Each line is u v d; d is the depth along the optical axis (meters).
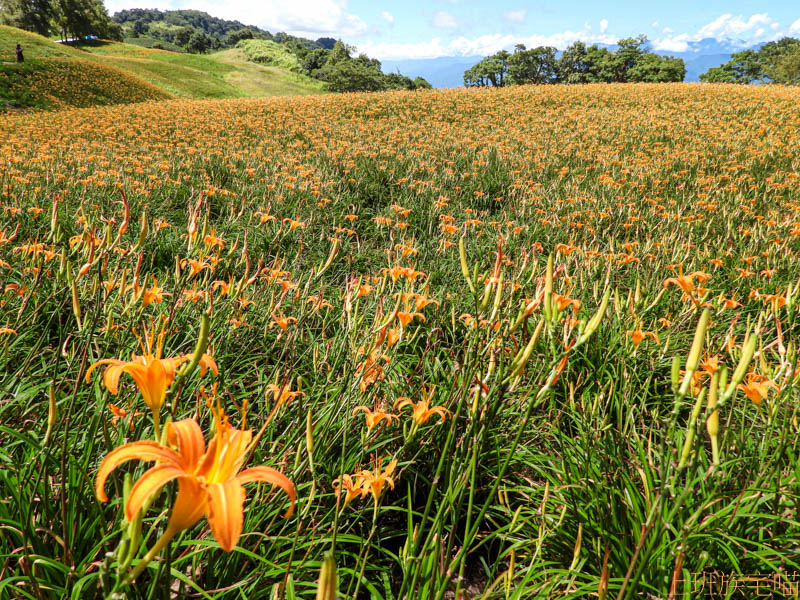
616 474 2.42
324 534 2.02
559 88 29.41
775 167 10.27
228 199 7.45
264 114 20.53
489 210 8.52
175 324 3.14
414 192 8.91
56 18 73.88
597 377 3.28
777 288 4.57
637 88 28.19
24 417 2.38
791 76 63.53
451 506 1.70
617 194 8.17
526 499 2.52
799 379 2.03
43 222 5.65
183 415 2.36
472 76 82.94
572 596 1.84
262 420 2.59
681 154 10.95
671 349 3.67
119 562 0.80
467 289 4.78
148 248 5.14
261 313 3.78
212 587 1.81
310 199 7.75
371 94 28.59
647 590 1.94
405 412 2.66
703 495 2.12
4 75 27.53
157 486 0.79
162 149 11.91
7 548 1.67
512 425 2.79
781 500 2.19
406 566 1.73
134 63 49.00
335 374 2.83
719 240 6.00
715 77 81.38
